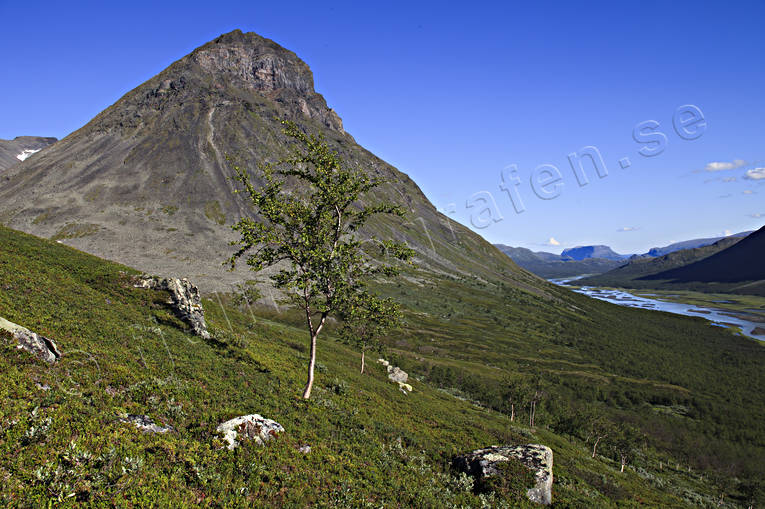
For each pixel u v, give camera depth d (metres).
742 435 116.94
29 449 11.02
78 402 14.71
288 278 26.86
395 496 16.52
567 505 22.22
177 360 25.98
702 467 95.81
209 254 186.62
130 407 16.59
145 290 36.94
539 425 89.12
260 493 13.45
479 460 23.34
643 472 68.56
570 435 85.69
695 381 169.00
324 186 26.75
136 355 24.12
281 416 22.20
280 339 59.53
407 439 27.80
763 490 78.38
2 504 8.92
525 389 90.38
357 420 27.11
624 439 71.56
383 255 28.89
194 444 14.80
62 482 10.17
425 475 20.67
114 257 171.00
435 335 181.25
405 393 52.38
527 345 193.88
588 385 145.50
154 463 12.74
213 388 23.08
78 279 36.38
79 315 27.22
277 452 16.69
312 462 17.14
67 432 12.37
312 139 27.30
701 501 57.75
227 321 55.31
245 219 26.16
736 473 93.69
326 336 111.75
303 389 30.86
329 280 27.20
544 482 22.30
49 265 36.91
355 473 17.55
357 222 29.11
